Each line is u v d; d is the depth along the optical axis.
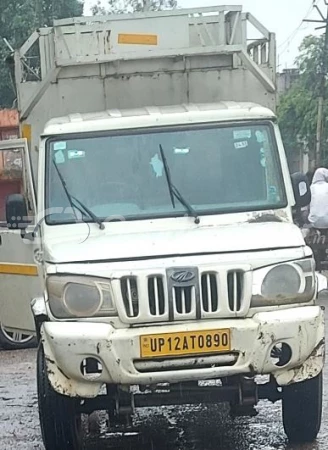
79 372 7.30
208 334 7.23
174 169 8.32
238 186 8.30
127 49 10.26
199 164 8.34
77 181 8.30
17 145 10.14
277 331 7.26
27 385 10.38
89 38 10.36
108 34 10.32
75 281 7.35
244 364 7.26
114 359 7.21
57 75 9.90
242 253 7.42
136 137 8.39
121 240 7.73
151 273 7.27
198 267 7.29
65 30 10.37
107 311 7.32
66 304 7.36
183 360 7.23
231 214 8.17
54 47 10.38
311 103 40.44
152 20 10.34
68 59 9.89
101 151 8.36
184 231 7.91
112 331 7.26
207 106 8.80
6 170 12.83
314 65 40.44
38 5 32.47
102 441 8.49
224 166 8.34
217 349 7.23
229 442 8.28
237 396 7.55
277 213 8.21
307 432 8.03
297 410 7.91
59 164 8.35
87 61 9.84
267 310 7.35
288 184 8.34
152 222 8.12
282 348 7.38
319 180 17.09
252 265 7.36
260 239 7.57
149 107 9.13
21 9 32.19
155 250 7.45
